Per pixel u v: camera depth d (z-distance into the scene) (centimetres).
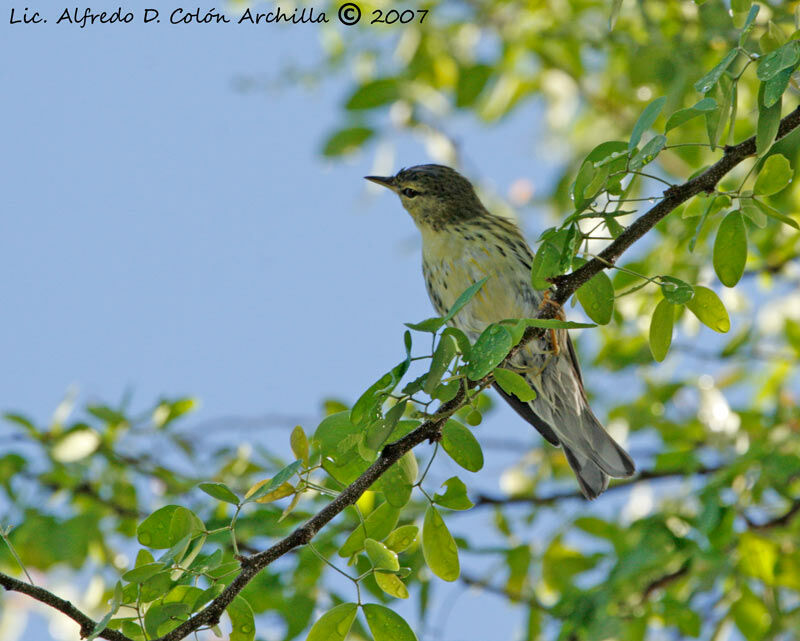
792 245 1166
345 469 653
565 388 1034
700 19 1033
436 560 632
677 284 637
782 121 624
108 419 1151
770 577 1003
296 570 997
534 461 1288
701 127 1069
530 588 1110
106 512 1120
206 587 623
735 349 1213
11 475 1124
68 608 583
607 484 1019
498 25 1298
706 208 623
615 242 636
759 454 1018
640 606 1049
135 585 596
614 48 1250
